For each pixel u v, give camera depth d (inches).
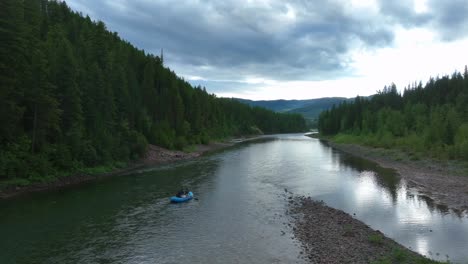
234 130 7519.7
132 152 2667.3
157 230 1053.2
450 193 1569.9
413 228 1082.7
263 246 913.5
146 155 2844.5
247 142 5713.6
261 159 2970.0
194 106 4827.8
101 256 852.6
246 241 953.5
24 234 1013.8
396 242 941.8
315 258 824.9
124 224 1112.2
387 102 6077.8
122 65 3518.7
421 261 756.0
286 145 4904.0
